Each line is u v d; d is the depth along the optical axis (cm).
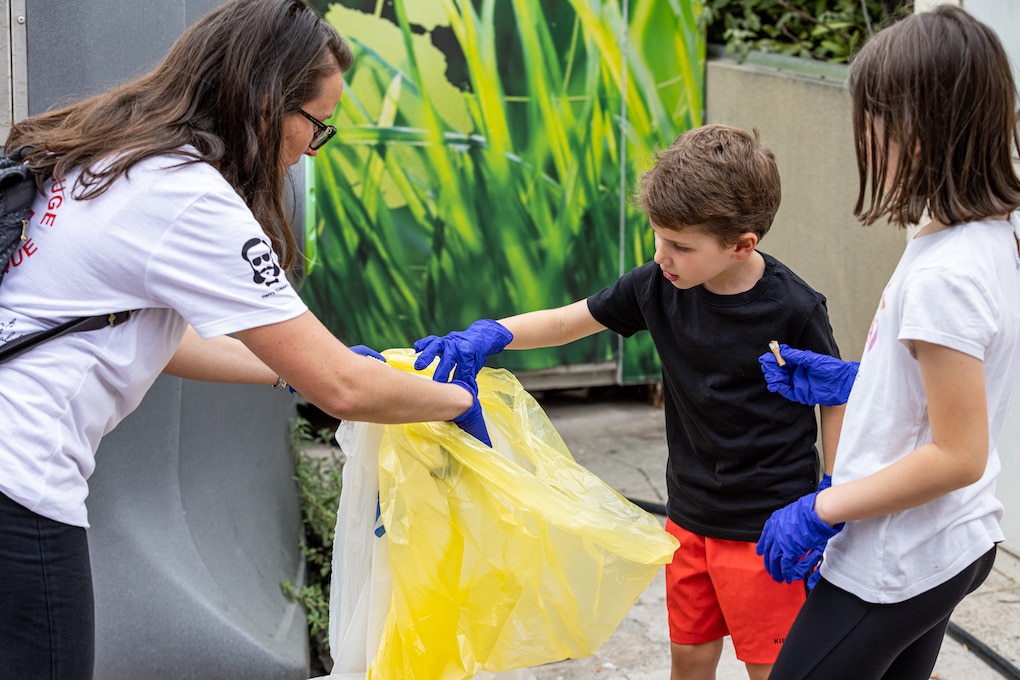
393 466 182
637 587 177
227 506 270
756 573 196
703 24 451
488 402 199
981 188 141
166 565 239
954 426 137
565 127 441
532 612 176
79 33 231
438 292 443
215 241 147
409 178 429
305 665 243
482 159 434
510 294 451
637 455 436
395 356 198
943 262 139
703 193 176
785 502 194
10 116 225
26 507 148
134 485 242
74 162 154
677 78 453
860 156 148
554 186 445
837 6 471
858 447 151
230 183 158
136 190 148
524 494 172
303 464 345
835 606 154
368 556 193
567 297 458
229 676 236
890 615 150
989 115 138
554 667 271
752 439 193
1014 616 285
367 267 433
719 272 185
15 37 224
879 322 150
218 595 244
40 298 151
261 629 247
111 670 229
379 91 418
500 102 431
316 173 419
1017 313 144
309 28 161
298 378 153
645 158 454
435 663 181
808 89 404
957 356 135
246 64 155
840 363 179
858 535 151
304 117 163
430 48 419
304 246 274
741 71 441
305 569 300
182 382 254
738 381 192
